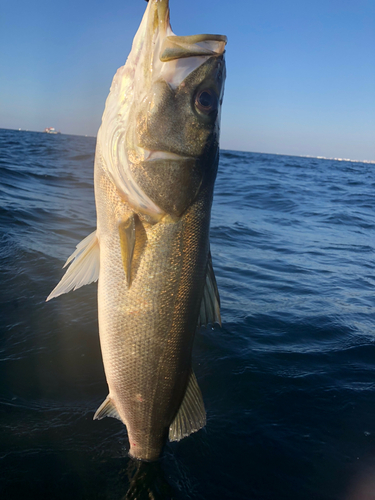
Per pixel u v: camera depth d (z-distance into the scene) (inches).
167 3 14.0
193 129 14.5
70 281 15.3
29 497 15.4
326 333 30.2
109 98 15.1
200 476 17.3
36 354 23.3
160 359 15.4
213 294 16.2
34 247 39.6
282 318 32.0
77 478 16.3
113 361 15.4
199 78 14.4
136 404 15.8
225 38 14.8
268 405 21.8
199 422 16.5
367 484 17.6
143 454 16.6
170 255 14.8
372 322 33.2
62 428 18.6
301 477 17.8
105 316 15.2
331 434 20.2
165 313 15.0
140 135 14.2
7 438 17.6
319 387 23.5
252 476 17.6
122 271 14.9
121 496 15.8
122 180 14.5
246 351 26.4
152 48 14.1
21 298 29.0
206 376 23.7
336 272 48.0
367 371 25.5
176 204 14.6
